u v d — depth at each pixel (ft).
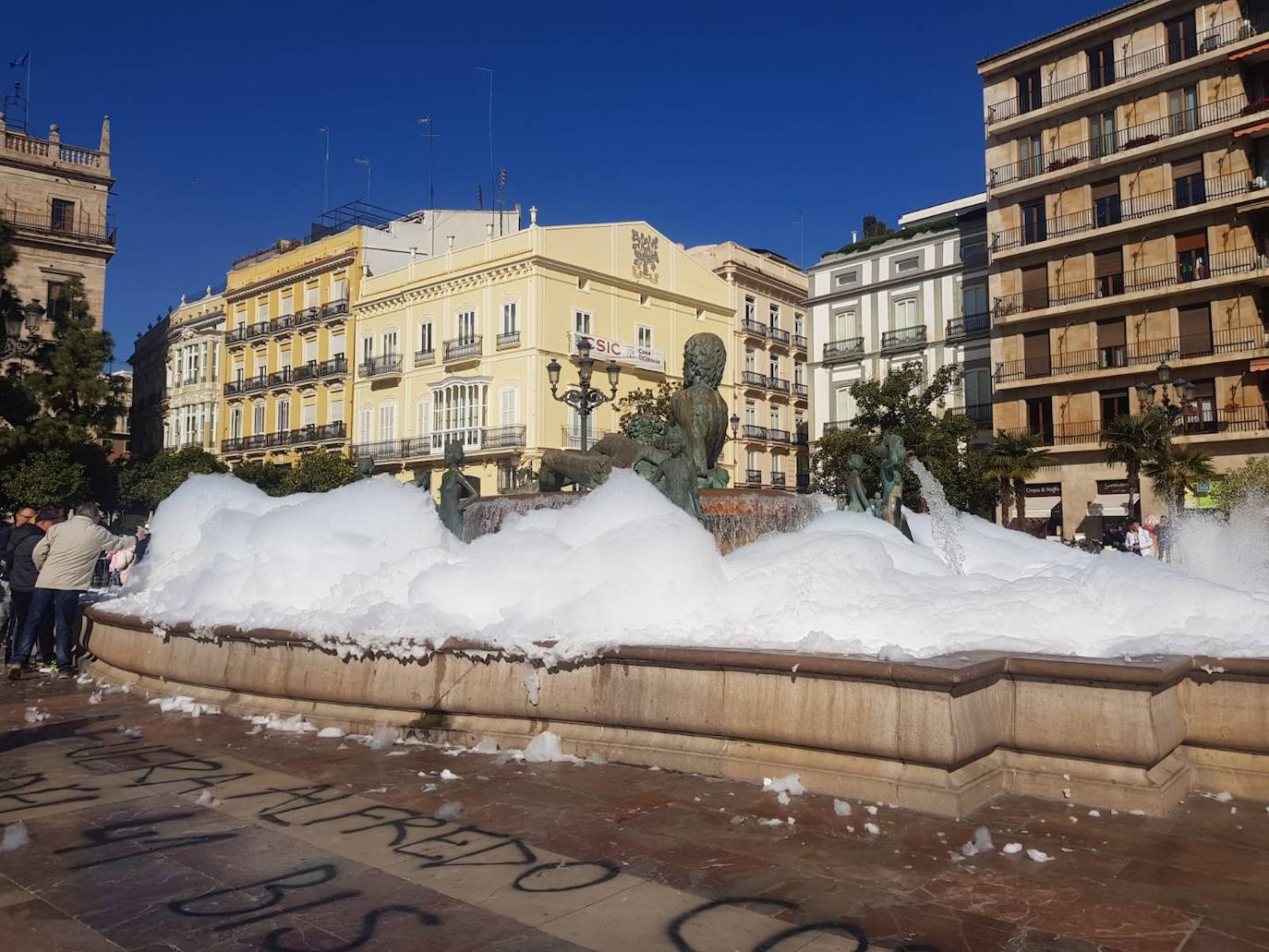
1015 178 122.83
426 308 151.12
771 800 13.51
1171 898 10.05
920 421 111.04
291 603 21.45
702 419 31.63
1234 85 103.86
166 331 208.74
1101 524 113.09
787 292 182.09
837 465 111.86
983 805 13.20
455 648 17.13
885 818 12.67
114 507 131.13
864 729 13.48
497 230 175.01
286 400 176.55
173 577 26.32
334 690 18.66
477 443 140.77
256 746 17.15
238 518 26.03
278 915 9.66
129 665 23.85
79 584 27.99
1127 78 110.93
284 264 179.11
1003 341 123.03
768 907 9.86
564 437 138.62
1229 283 102.22
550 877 10.69
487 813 13.07
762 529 29.17
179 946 8.93
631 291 150.41
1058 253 118.32
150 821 12.75
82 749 16.99
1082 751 13.35
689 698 15.10
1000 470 105.60
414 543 23.30
